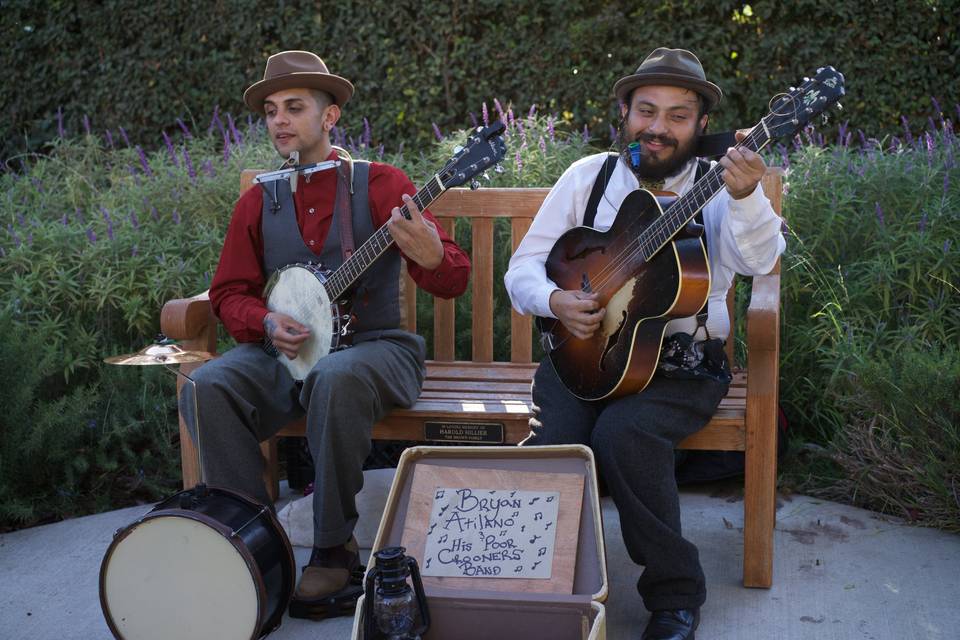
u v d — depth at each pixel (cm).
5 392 370
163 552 255
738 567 318
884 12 594
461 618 223
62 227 458
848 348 376
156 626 259
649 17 614
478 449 248
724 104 615
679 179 296
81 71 730
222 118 696
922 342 378
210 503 261
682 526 350
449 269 305
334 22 664
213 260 450
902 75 596
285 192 325
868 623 282
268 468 374
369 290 317
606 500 379
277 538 265
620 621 291
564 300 287
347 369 289
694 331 288
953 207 417
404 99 658
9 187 557
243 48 684
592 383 285
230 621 254
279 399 312
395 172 327
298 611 292
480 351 376
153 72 709
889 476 353
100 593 261
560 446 245
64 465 382
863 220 429
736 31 608
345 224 319
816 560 320
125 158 581
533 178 461
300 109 322
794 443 393
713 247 293
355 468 293
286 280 317
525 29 631
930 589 300
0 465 363
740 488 382
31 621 296
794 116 255
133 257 436
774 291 301
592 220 302
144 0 702
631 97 296
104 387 415
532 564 232
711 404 287
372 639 221
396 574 217
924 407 341
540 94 633
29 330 396
